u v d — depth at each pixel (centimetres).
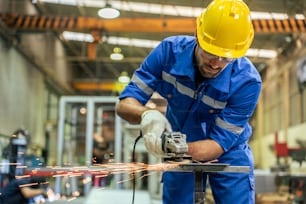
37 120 738
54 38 703
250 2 245
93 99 616
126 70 589
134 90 165
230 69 156
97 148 590
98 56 756
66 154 609
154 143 135
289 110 791
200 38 146
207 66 147
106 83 890
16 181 207
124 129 485
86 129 600
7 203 204
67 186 304
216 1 150
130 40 488
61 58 760
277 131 860
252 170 176
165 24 325
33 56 681
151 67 166
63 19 602
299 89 715
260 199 392
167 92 168
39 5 594
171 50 162
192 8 238
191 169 130
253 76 158
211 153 152
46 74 786
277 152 659
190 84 158
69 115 628
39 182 207
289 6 258
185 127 171
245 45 147
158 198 213
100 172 180
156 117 145
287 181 394
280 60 613
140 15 462
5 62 570
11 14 565
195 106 163
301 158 523
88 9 598
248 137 178
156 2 356
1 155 228
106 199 197
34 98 723
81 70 902
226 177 168
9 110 580
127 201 198
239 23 145
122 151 496
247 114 159
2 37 562
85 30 628
